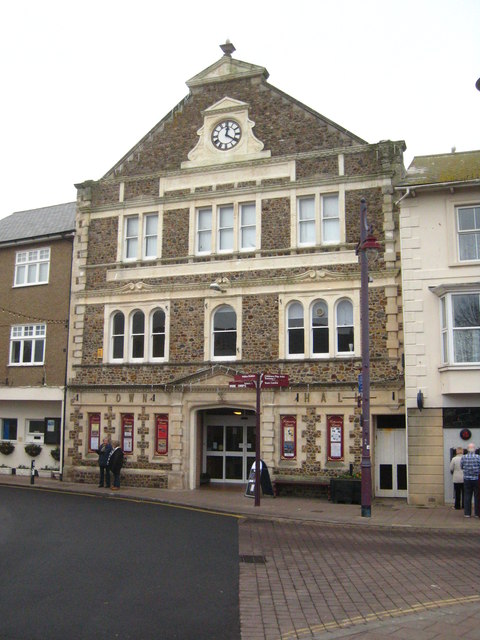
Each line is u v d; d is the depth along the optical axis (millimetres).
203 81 25812
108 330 25750
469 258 20656
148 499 20953
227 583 10125
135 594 9359
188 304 24562
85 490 23047
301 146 24016
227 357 23906
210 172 25078
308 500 21172
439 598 9180
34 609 8531
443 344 20297
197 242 25000
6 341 28578
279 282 23297
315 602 9078
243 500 20781
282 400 22641
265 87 24953
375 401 21562
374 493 21656
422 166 22125
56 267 27859
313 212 23656
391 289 22000
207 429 25156
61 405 27219
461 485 18984
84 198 26891
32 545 12961
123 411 25000
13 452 28312
